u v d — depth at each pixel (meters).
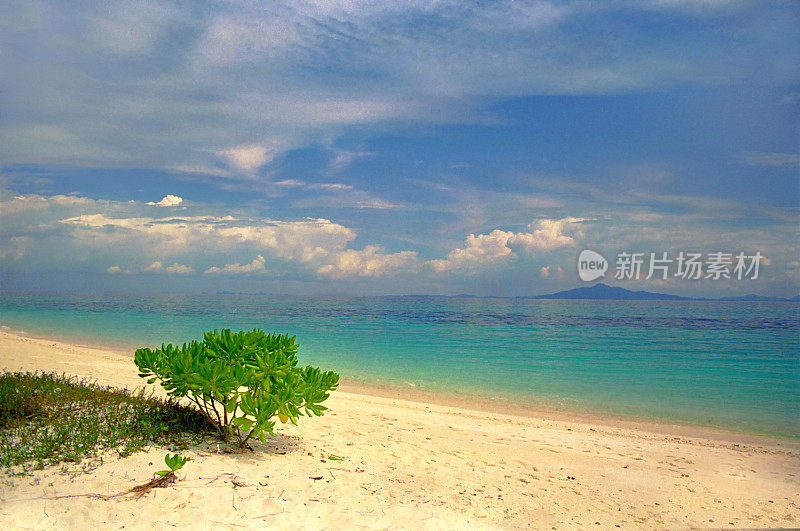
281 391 5.55
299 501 4.64
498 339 34.28
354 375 18.12
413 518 4.55
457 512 4.82
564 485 6.11
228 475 4.94
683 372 20.64
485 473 6.32
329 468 5.74
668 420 12.17
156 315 51.97
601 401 14.45
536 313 76.75
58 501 4.03
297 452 6.26
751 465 7.55
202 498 4.39
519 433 9.12
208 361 5.68
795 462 7.72
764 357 25.77
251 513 4.28
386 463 6.28
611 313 78.62
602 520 5.01
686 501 5.76
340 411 9.95
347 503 4.75
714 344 32.34
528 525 4.71
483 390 15.60
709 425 11.74
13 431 5.24
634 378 18.94
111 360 16.02
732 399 15.15
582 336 37.56
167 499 4.29
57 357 15.50
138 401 6.56
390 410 10.70
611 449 8.26
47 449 4.84
